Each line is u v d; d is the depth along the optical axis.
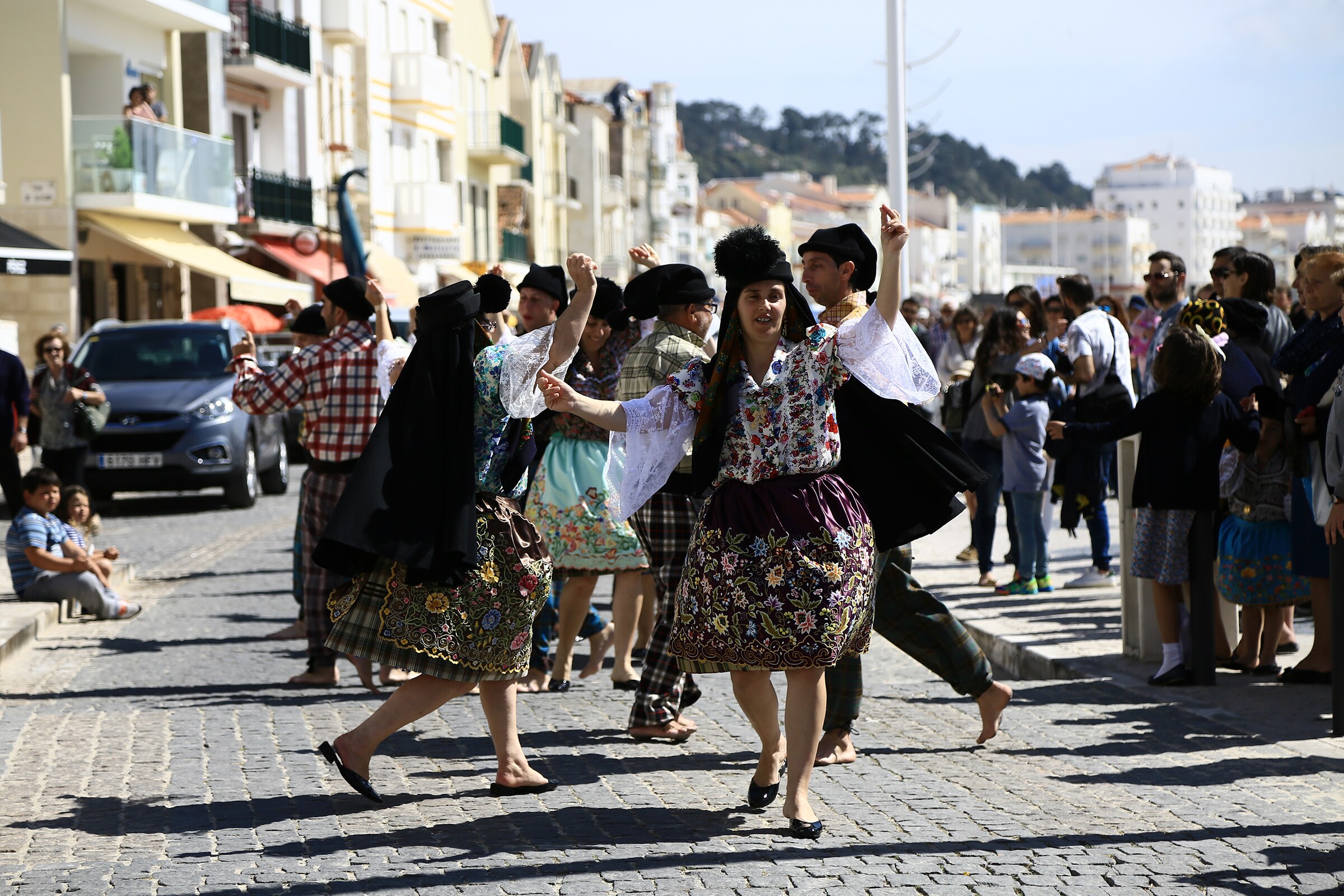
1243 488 9.05
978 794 6.73
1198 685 8.86
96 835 6.31
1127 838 5.99
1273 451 8.98
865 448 6.36
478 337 6.93
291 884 5.59
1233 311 9.26
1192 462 8.67
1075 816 6.31
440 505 6.34
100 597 12.62
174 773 7.36
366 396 9.37
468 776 7.18
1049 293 22.50
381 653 6.43
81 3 32.81
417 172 56.25
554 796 6.79
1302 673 8.80
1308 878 5.47
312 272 40.56
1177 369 8.62
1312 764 7.05
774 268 5.99
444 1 60.03
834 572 6.02
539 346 6.38
